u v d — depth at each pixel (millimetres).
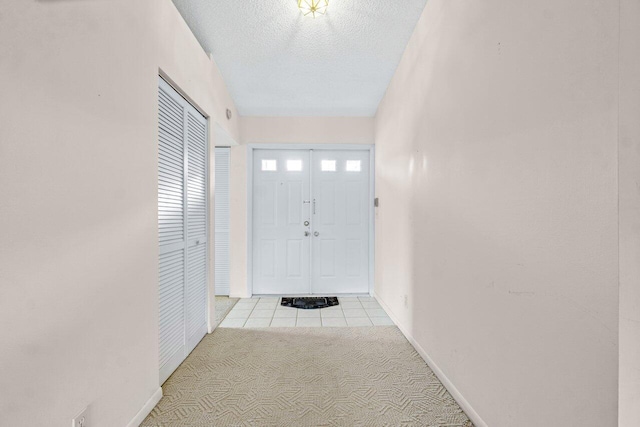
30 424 908
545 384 987
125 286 1352
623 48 572
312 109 3604
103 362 1210
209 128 2541
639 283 552
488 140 1303
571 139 888
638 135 551
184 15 2002
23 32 881
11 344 858
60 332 1009
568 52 894
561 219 925
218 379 1854
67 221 1036
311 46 2369
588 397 838
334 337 2490
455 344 1617
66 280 1032
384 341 2400
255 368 1985
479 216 1376
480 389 1378
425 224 2031
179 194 2029
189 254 2197
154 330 1598
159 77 1745
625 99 570
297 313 3141
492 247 1277
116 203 1290
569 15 889
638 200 552
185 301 2111
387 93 3059
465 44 1490
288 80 2904
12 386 859
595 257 819
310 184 3865
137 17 1439
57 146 996
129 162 1383
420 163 2111
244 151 3750
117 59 1293
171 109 1906
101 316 1199
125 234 1352
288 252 3867
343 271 3887
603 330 799
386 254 3143
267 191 3861
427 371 1936
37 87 924
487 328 1316
